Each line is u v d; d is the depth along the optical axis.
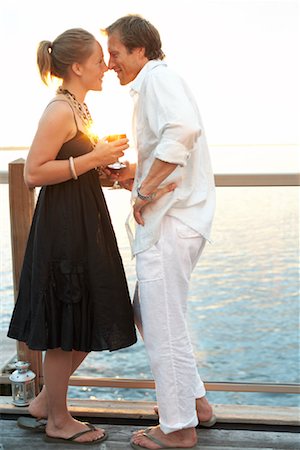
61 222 2.26
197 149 2.26
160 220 2.21
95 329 2.30
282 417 2.58
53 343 2.30
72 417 2.60
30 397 2.71
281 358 3.08
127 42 2.21
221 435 2.52
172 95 2.07
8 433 2.55
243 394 2.85
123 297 2.36
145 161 2.26
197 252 2.30
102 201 2.33
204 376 2.88
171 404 2.30
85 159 2.20
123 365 2.89
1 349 2.84
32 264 2.34
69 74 2.28
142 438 2.42
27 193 2.66
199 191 2.27
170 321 2.27
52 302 2.29
